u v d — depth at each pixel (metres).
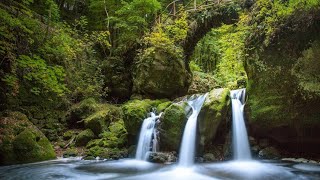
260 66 8.50
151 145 9.09
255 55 8.69
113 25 16.36
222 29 14.02
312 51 7.34
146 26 15.70
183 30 13.75
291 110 7.80
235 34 11.19
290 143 8.48
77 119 11.88
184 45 14.41
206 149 8.64
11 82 9.62
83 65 13.75
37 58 10.01
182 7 14.61
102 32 14.56
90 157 9.13
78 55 13.70
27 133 8.82
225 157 8.52
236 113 8.98
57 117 11.89
